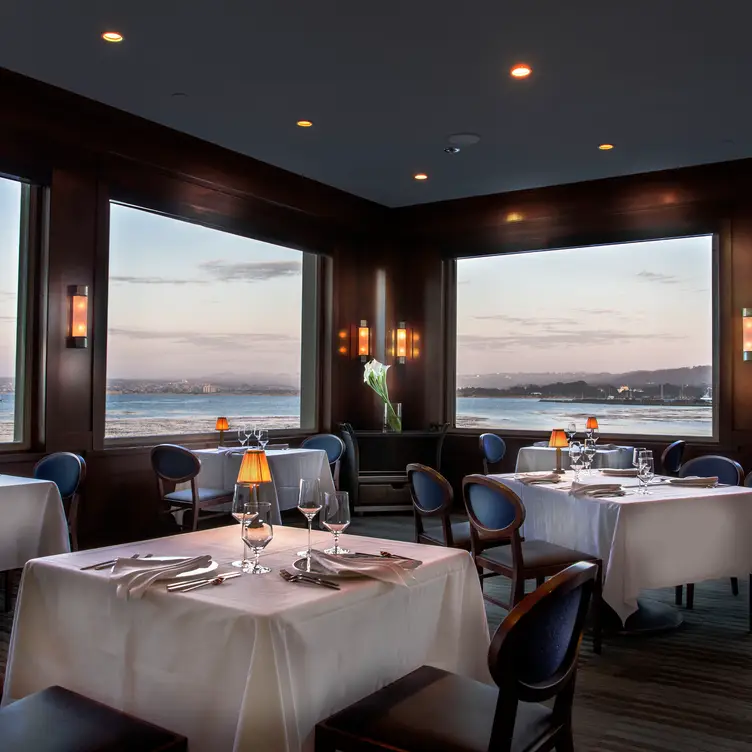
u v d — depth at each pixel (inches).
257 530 82.0
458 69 195.5
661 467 284.0
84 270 231.0
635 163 271.3
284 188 288.4
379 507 300.4
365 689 77.2
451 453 326.3
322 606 71.8
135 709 75.2
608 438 294.5
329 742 68.9
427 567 87.7
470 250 326.3
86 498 230.8
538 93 210.4
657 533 143.3
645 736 107.7
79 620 80.8
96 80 203.6
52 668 83.0
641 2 162.2
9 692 84.4
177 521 221.6
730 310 272.8
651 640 150.3
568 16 168.6
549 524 161.8
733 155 261.4
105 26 173.5
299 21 171.2
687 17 168.4
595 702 119.5
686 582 146.5
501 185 301.1
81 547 225.6
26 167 216.2
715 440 280.1
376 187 305.0
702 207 278.5
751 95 210.2
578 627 72.9
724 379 273.1
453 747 65.3
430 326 333.1
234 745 65.1
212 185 265.6
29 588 85.4
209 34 177.5
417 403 334.6
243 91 210.4
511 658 62.9
